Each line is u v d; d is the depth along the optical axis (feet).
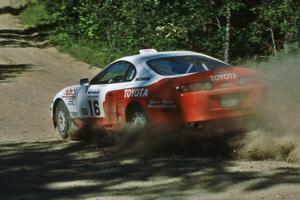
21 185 28.76
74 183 28.66
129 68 38.45
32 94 72.08
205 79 34.37
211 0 72.38
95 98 40.78
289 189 24.52
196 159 32.50
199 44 73.67
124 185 27.55
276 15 65.62
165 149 35.68
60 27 137.08
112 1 90.22
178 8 74.64
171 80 34.99
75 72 92.73
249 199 23.58
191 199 24.26
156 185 27.04
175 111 34.40
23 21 158.92
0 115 57.88
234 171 28.48
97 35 107.76
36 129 50.11
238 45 73.56
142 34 78.02
